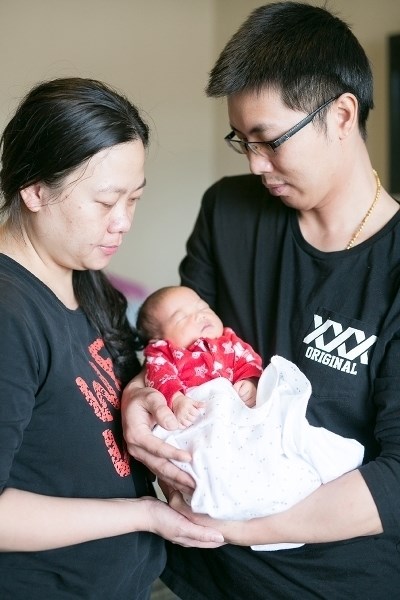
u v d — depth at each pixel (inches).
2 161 55.1
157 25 175.5
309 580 60.4
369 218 63.2
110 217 53.6
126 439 57.4
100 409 57.2
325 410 61.8
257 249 68.6
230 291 69.9
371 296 61.2
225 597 64.4
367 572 60.1
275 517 55.6
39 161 51.4
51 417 52.9
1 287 51.2
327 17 61.4
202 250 74.2
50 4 163.9
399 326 59.4
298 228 66.1
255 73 57.4
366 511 54.9
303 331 63.8
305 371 62.9
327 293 63.2
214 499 54.6
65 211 52.4
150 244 180.7
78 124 50.7
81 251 54.1
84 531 52.6
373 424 61.1
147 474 63.3
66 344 54.9
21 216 54.7
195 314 67.9
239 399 60.7
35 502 51.1
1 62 160.9
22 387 49.5
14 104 152.2
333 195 62.9
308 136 58.4
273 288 67.3
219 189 73.7
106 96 53.0
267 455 56.0
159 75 177.2
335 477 57.0
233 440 57.0
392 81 135.0
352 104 59.6
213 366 63.6
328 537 55.4
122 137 51.8
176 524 56.2
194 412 58.3
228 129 178.1
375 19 137.9
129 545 57.0
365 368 60.5
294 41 57.8
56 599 53.7
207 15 180.5
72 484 54.3
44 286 54.9
